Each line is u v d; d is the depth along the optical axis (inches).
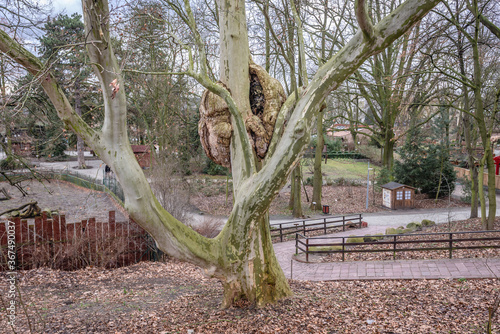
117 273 379.6
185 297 287.0
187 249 207.6
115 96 169.9
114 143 179.6
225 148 247.6
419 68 599.2
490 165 491.8
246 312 234.5
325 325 216.1
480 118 490.6
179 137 895.7
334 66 201.2
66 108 179.6
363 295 278.4
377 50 193.0
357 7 168.1
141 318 232.5
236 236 226.5
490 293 253.6
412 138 932.6
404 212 829.8
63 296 294.5
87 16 160.9
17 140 442.9
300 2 307.4
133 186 180.7
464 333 193.5
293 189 885.2
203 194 988.6
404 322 216.2
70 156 1596.9
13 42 166.7
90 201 786.8
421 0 177.6
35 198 817.5
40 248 367.9
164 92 719.1
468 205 877.2
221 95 213.3
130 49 274.4
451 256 350.3
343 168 1423.5
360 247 458.0
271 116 241.9
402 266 344.8
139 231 427.5
